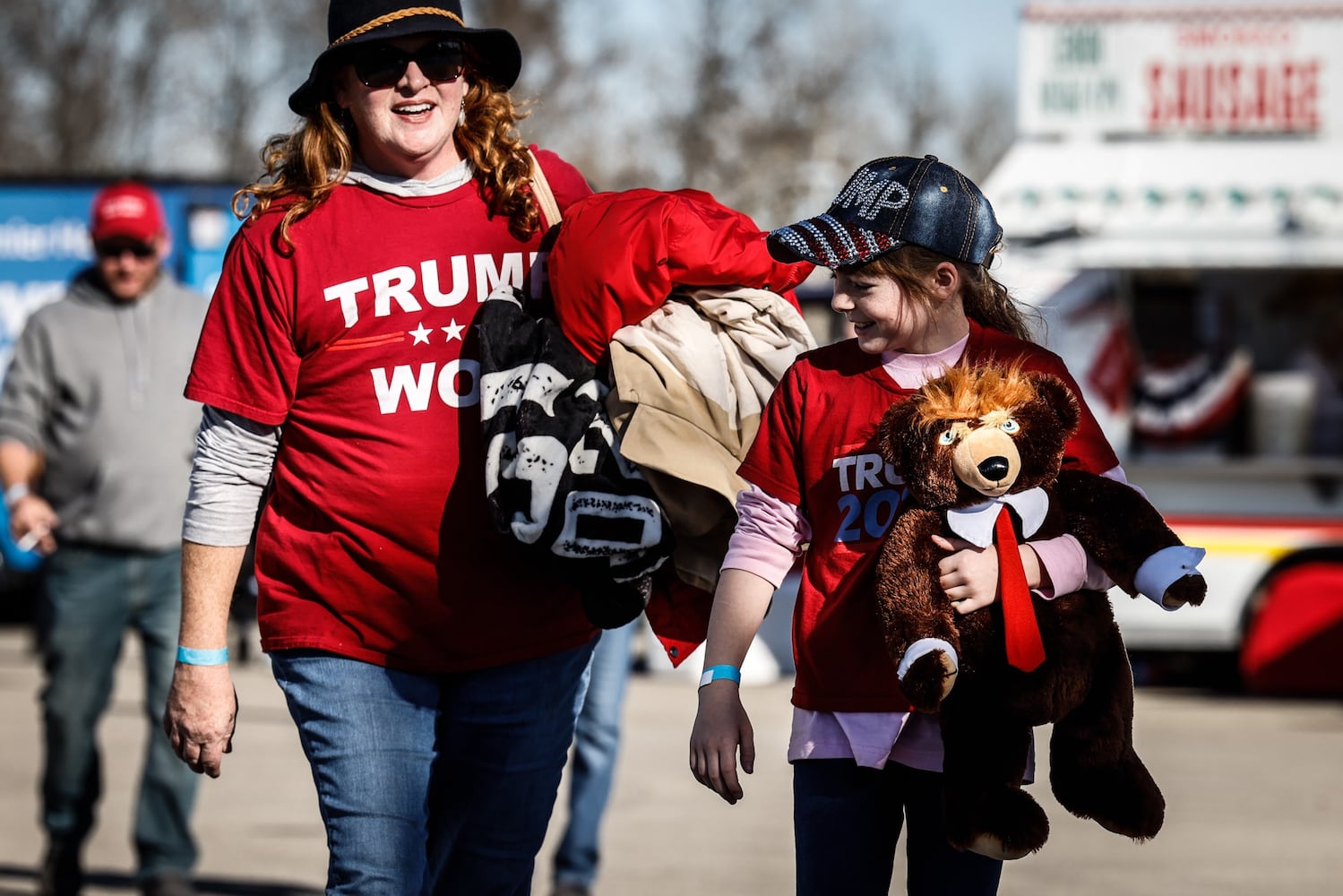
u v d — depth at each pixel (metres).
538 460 5.83
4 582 23.31
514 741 6.16
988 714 5.18
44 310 10.33
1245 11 21.78
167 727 6.19
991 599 5.15
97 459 10.02
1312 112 21.59
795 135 58.75
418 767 6.05
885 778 5.57
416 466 5.98
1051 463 5.19
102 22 64.75
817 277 20.61
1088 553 5.25
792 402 5.59
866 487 5.45
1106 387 20.72
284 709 18.19
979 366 5.42
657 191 6.25
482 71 6.32
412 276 6.05
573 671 6.32
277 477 6.16
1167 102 21.88
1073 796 5.26
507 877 6.33
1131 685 5.32
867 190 5.48
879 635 5.43
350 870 5.95
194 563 6.12
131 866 11.02
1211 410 21.30
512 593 6.10
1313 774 14.77
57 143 64.50
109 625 9.97
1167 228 20.97
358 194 6.12
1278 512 19.42
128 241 10.15
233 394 6.04
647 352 5.96
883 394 5.50
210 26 65.38
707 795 13.60
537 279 6.23
